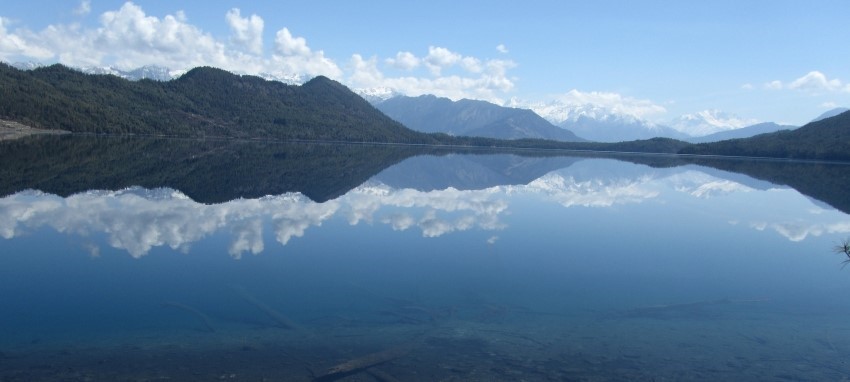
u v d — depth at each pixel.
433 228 25.20
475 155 126.75
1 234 19.89
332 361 10.84
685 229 27.34
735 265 19.91
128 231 21.30
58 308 13.24
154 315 13.04
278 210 28.09
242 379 9.89
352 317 13.52
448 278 17.16
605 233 25.62
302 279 16.33
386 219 27.17
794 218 32.25
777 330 13.45
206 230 22.33
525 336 12.69
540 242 22.98
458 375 10.40
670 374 10.77
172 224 23.05
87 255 17.80
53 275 15.66
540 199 39.25
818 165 113.75
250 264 17.66
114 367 10.20
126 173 42.53
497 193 42.72
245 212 26.92
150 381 9.66
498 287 16.47
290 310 13.79
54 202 26.69
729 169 90.69
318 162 70.06
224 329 12.40
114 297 14.14
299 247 20.28
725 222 30.09
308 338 12.07
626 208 35.31
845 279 18.19
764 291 16.75
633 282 17.44
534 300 15.41
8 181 33.50
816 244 24.05
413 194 39.12
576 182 56.69
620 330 13.25
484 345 12.02
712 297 16.05
